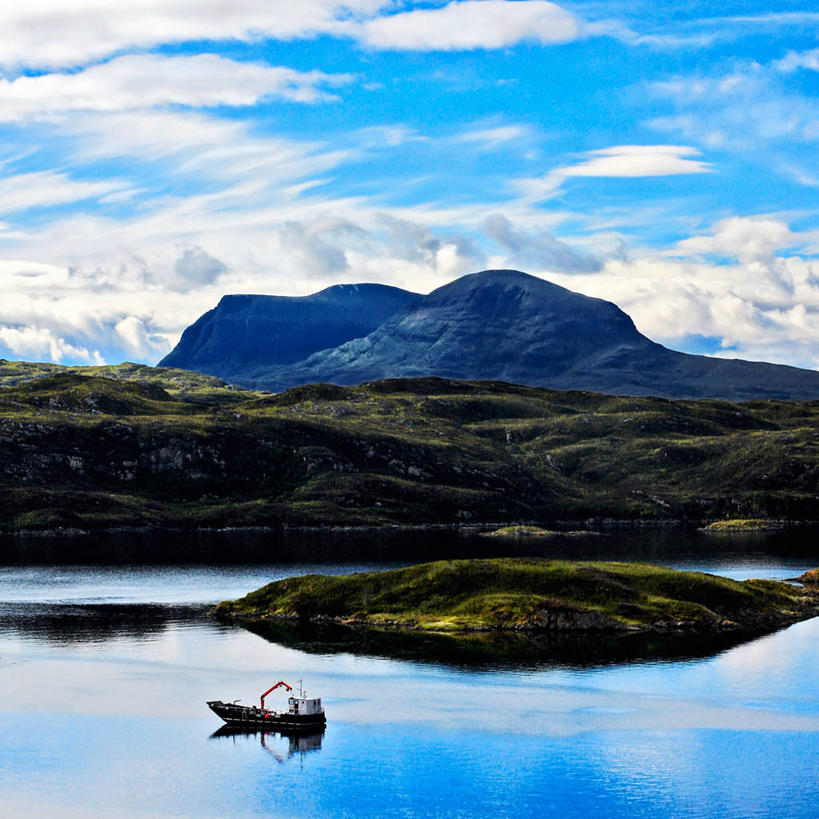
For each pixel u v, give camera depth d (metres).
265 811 124.94
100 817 123.38
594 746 146.88
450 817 123.31
